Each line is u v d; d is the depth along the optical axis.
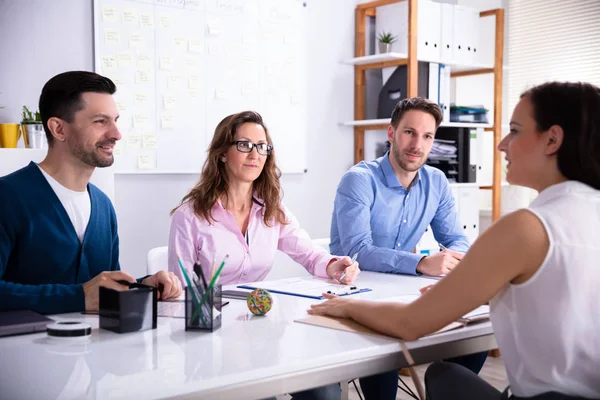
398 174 2.66
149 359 1.12
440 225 2.83
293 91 3.87
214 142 2.21
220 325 1.38
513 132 1.26
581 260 1.10
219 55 3.55
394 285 1.97
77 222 1.75
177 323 1.41
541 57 4.68
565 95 1.17
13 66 2.96
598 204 1.14
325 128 4.05
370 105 4.28
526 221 1.13
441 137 4.21
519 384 1.18
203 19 3.47
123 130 3.26
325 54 4.02
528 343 1.15
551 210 1.13
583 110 1.16
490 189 4.70
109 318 1.33
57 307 1.48
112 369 1.06
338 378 1.17
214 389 1.01
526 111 1.22
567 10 4.52
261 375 1.07
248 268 2.23
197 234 2.18
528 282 1.13
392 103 4.00
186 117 3.45
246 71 3.66
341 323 1.40
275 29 3.77
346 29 4.11
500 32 4.16
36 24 3.00
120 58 3.22
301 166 3.94
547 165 1.20
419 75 3.97
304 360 1.12
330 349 1.20
